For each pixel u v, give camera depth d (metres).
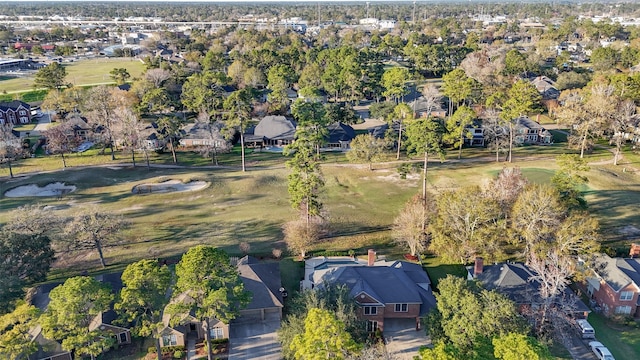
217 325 47.06
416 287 50.47
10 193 83.31
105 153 106.44
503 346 33.16
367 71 152.38
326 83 144.25
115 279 51.88
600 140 108.69
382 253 62.56
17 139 100.31
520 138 106.62
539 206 54.09
